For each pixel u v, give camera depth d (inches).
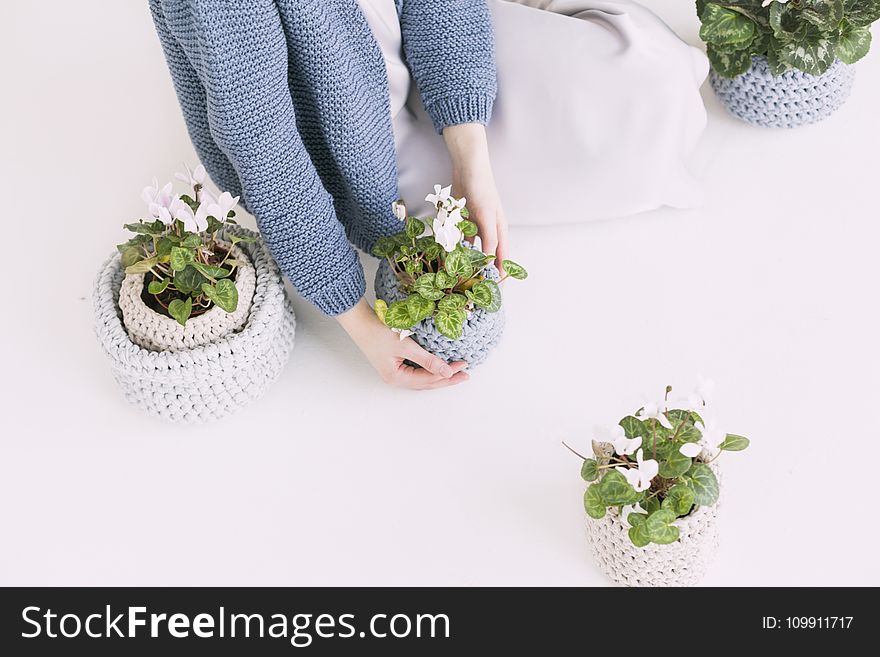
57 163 78.7
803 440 61.0
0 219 75.5
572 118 67.3
